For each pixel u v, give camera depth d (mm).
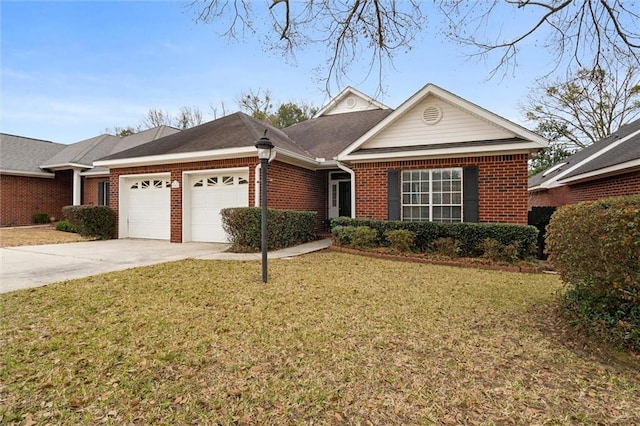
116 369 3072
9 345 3492
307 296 5297
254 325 4105
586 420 2434
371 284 6078
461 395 2725
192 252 9430
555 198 17953
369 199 10898
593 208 3789
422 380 2936
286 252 9383
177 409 2543
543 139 8781
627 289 3436
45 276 6383
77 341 3609
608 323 3605
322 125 16359
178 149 11516
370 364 3199
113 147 19375
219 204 11492
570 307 4234
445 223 9055
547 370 3125
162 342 3609
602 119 19797
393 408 2566
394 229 9633
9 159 17531
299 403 2617
